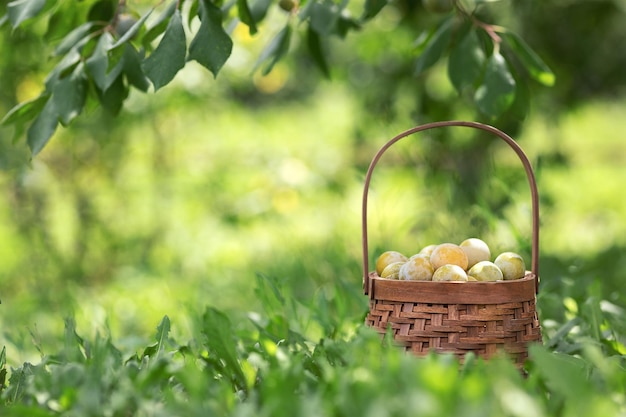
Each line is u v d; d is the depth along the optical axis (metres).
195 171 7.59
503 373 2.04
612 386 2.19
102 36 3.12
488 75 3.21
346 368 2.28
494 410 1.85
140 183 7.27
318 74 7.86
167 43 2.70
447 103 6.01
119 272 6.50
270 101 11.21
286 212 7.16
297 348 3.20
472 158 6.09
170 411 2.08
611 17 5.98
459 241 5.20
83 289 5.93
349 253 5.77
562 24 6.00
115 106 3.27
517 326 2.50
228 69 6.29
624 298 3.86
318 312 3.58
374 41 6.69
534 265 2.66
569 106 6.47
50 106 3.08
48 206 6.52
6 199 6.50
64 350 2.97
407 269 2.60
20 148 5.42
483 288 2.46
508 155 6.49
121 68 3.04
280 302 3.34
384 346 2.52
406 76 6.29
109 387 2.32
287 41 3.58
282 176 6.91
